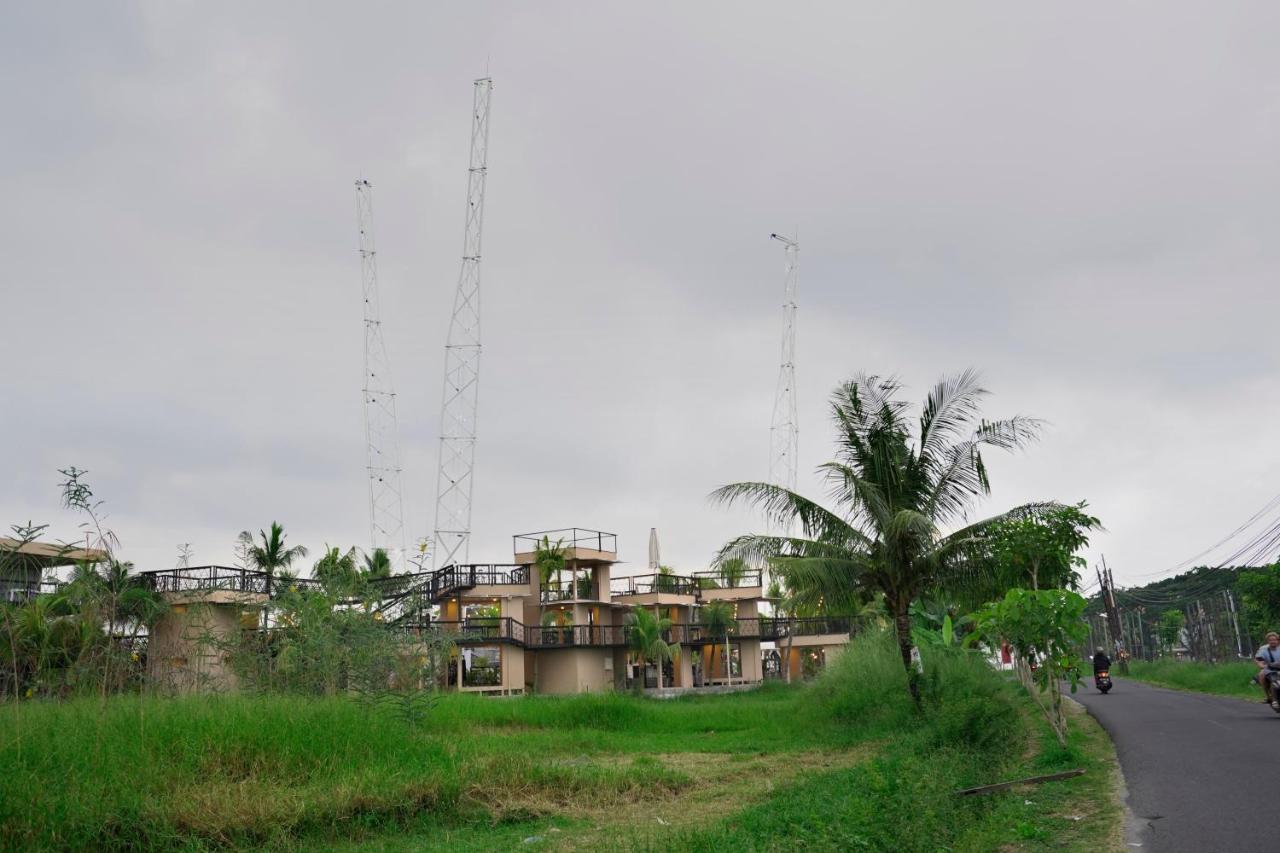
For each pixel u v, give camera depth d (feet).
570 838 36.04
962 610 94.68
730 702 125.39
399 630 78.43
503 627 157.28
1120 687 127.65
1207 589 244.42
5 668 44.11
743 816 36.60
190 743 41.27
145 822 32.63
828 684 91.15
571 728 88.43
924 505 82.28
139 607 51.93
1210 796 35.12
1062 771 45.16
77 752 36.50
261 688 62.08
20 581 45.42
